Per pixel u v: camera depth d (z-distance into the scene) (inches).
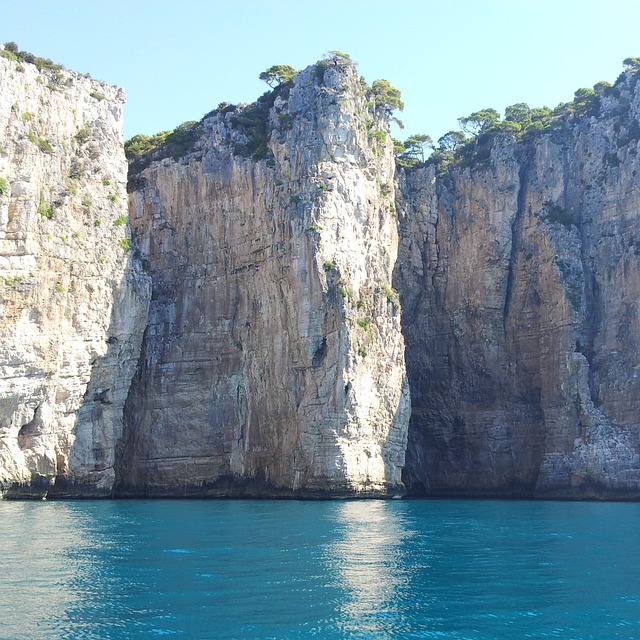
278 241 3614.7
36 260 3144.7
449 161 4658.0
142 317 3639.3
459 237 4466.0
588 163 4293.8
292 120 3752.5
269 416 3590.1
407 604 1336.1
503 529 2288.4
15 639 1119.6
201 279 3868.1
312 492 3326.8
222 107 4119.1
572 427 3946.9
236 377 3737.7
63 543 1847.9
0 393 2974.9
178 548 1798.7
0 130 3125.0
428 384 4384.8
